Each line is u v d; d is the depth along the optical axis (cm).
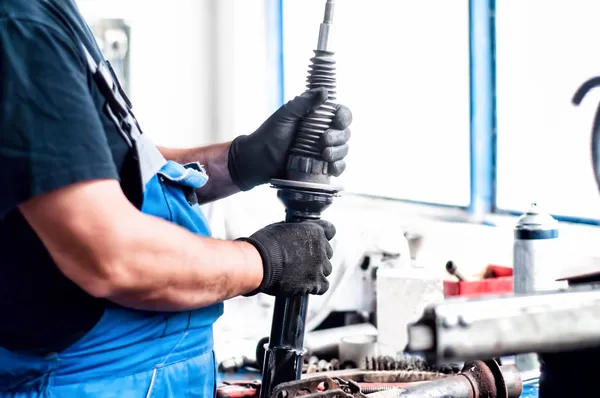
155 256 101
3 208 97
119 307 110
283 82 391
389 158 316
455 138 284
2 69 96
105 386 110
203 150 148
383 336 186
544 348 73
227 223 268
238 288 111
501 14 261
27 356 109
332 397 107
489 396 113
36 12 100
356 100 331
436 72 290
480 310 71
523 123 256
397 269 197
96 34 371
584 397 89
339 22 336
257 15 387
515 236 174
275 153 138
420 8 295
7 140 95
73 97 98
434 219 288
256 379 190
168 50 383
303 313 120
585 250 204
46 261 105
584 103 232
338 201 335
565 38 239
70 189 97
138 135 115
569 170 239
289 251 116
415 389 111
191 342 121
